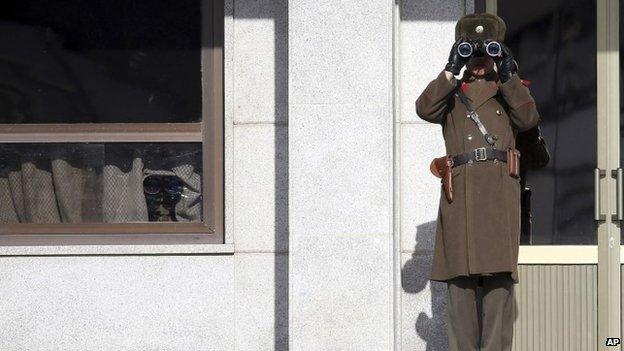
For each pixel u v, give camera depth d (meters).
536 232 28.03
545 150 25.39
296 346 24.72
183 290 27.33
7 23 27.95
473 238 23.17
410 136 27.38
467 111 23.50
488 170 23.27
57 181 27.98
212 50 27.91
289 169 24.70
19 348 27.27
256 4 27.58
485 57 23.67
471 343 23.80
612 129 27.84
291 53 24.72
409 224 27.33
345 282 24.67
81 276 27.28
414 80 27.44
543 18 28.02
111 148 27.98
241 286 27.42
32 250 27.20
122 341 27.31
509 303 23.70
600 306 27.73
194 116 27.92
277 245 27.44
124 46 27.98
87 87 28.02
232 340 27.38
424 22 27.44
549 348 27.84
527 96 23.08
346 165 24.70
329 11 24.72
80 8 27.98
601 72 27.91
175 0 27.95
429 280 27.25
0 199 27.98
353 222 24.66
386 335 24.67
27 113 27.98
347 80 24.72
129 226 27.84
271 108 27.53
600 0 27.91
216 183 27.84
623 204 27.72
